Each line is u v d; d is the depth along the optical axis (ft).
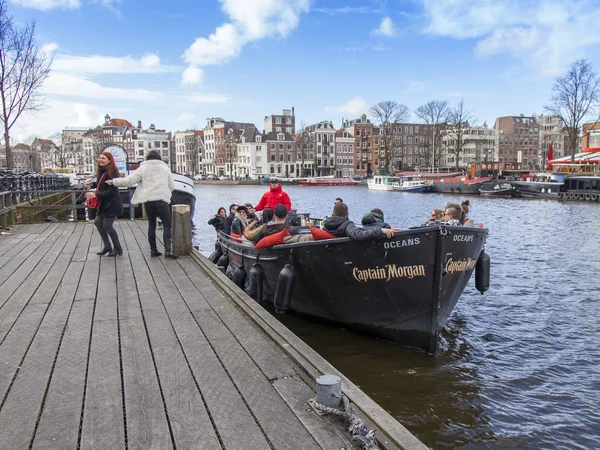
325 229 19.92
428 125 253.85
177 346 12.68
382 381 17.13
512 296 29.50
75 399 9.78
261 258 23.68
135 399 9.80
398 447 8.25
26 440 8.32
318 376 10.66
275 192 31.22
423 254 17.54
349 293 20.01
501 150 324.39
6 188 38.73
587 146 173.99
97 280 19.62
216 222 35.99
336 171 290.15
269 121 290.15
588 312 26.32
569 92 149.48
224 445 8.25
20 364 11.48
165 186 23.66
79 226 37.42
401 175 212.64
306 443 8.30
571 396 16.51
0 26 62.44
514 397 16.37
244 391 10.16
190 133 326.03
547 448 13.50
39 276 20.24
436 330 18.49
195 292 17.89
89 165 349.41
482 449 13.42
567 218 81.41
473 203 120.88
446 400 15.93
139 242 29.19
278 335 13.21
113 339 13.14
